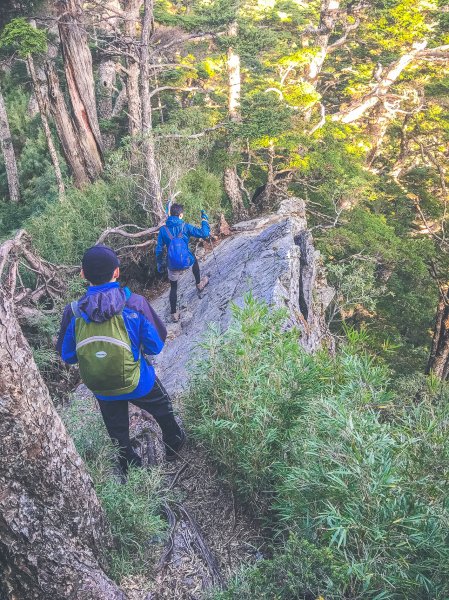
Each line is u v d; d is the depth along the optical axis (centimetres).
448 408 270
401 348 1775
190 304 798
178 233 742
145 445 389
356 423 258
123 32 1678
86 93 1485
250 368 339
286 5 2459
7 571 226
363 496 232
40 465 229
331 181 1733
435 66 2389
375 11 2069
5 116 1814
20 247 773
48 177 1739
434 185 2395
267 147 1633
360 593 231
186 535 316
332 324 1273
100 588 246
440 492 238
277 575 255
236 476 338
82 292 845
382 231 1734
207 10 1653
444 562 227
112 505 290
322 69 2764
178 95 2536
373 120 2455
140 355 321
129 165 1299
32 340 749
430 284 1945
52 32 1961
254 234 995
